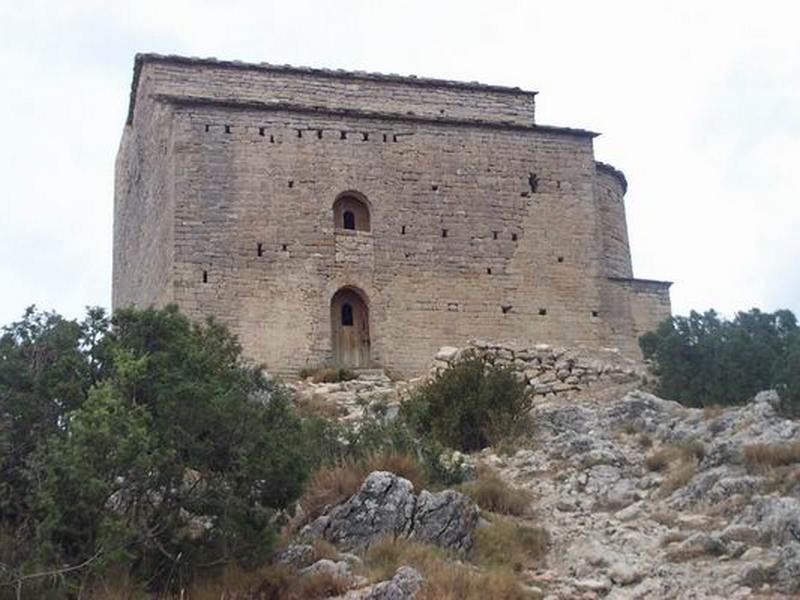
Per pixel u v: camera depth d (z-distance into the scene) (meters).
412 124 41.41
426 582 15.56
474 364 29.92
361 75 43.31
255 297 37.72
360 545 17.86
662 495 21.22
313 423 22.92
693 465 22.05
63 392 17.52
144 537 15.91
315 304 38.31
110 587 15.05
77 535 15.48
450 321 39.72
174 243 37.41
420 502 18.48
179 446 16.84
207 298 37.19
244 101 39.69
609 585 16.58
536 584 16.70
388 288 39.41
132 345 18.62
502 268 40.84
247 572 16.33
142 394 17.45
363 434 23.23
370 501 18.42
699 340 31.55
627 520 20.05
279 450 17.56
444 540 18.03
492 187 41.62
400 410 29.00
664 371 31.22
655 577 16.62
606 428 26.94
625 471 23.19
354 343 39.38
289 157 39.56
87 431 15.51
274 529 17.23
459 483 22.17
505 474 24.06
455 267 40.38
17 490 16.45
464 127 42.00
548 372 32.72
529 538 18.75
